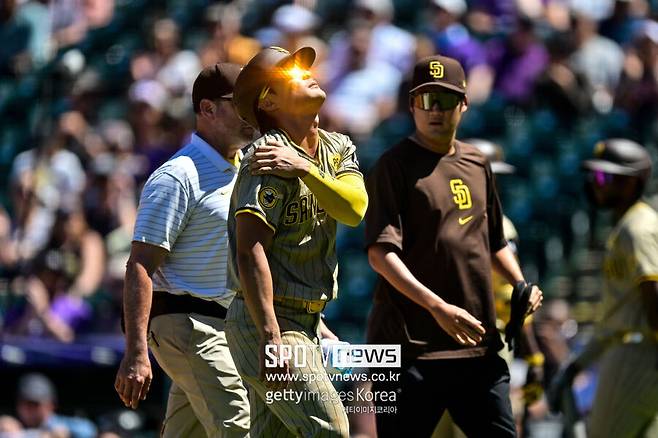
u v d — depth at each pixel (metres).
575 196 45.06
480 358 21.16
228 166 20.03
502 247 22.08
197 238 19.78
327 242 17.58
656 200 42.75
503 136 45.88
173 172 19.66
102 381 33.88
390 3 53.69
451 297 21.05
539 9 50.62
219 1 59.22
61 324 38.69
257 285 16.52
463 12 48.84
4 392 34.31
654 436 25.09
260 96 17.25
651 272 24.53
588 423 25.88
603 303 25.83
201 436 20.77
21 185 48.69
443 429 21.47
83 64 59.41
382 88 48.72
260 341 16.84
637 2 49.75
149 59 53.81
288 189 16.89
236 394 19.73
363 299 43.03
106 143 48.00
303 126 17.30
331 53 49.66
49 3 62.38
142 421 33.34
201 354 19.70
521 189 44.91
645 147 45.53
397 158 21.22
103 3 63.47
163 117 48.84
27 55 59.97
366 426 29.23
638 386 24.97
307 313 17.41
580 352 26.25
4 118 58.16
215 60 52.88
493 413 21.16
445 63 21.12
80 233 40.94
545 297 42.03
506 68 46.88
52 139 51.50
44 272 39.41
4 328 38.84
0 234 45.53
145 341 18.95
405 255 21.16
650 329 24.69
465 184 21.30
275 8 56.72
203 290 19.81
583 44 47.72
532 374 25.09
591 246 44.41
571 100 46.22
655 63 46.28
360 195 17.34
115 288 40.03
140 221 19.42
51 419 32.94
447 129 21.09
